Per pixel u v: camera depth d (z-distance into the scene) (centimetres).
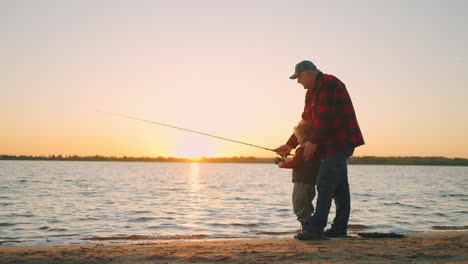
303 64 420
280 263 282
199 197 1620
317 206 405
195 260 296
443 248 338
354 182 3225
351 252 318
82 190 1981
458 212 1075
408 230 706
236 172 6888
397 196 1706
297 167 432
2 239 622
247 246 356
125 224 838
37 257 311
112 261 297
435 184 2909
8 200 1407
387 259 292
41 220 898
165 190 2067
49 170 5712
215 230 745
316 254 310
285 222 869
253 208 1185
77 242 542
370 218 934
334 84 404
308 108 431
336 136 405
